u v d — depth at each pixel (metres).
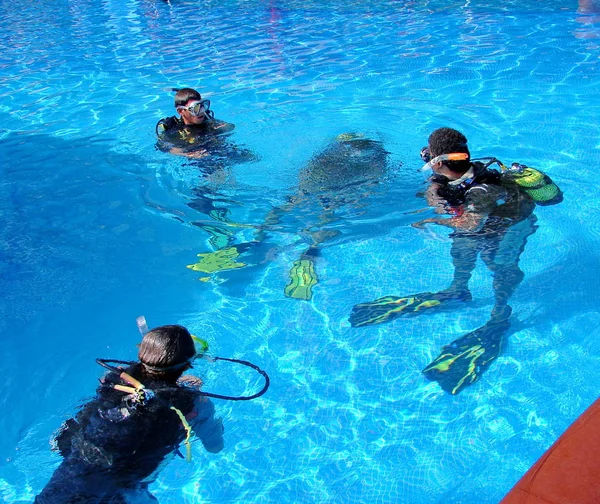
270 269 4.37
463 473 2.80
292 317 3.89
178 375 2.86
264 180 5.49
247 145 6.18
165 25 12.57
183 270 4.44
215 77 8.83
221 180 5.53
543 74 7.89
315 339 3.69
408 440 2.99
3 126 7.45
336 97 7.55
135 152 6.39
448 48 9.37
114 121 7.37
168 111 7.59
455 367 3.39
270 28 11.66
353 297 4.02
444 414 3.11
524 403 3.13
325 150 5.71
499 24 10.49
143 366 2.84
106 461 2.58
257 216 4.98
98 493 2.54
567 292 3.85
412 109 7.00
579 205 4.78
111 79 9.15
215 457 2.96
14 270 4.57
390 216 4.79
